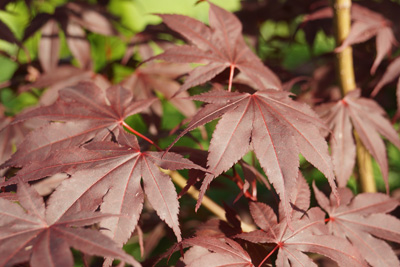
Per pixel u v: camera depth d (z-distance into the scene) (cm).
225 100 42
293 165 39
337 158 49
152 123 56
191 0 193
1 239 37
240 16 73
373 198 45
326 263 56
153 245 58
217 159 40
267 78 47
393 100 70
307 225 42
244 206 69
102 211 39
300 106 42
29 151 41
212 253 39
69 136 42
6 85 62
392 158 95
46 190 47
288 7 72
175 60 45
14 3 63
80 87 45
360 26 54
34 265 35
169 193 40
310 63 83
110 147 41
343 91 55
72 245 36
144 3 196
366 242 44
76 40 60
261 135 40
